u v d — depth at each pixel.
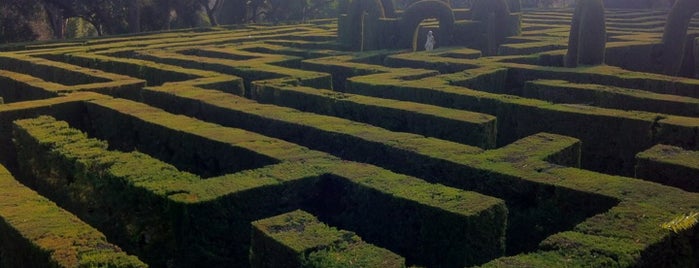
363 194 8.00
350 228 8.23
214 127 11.28
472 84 15.92
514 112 12.97
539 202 8.15
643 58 20.72
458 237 7.04
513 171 8.51
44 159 10.20
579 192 7.75
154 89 14.86
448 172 9.07
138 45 26.08
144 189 7.98
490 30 23.91
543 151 9.46
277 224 6.81
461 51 21.05
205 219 7.55
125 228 8.44
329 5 54.84
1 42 38.75
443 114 11.95
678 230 6.35
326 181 8.52
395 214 7.64
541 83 15.00
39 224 6.97
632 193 7.53
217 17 55.16
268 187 7.98
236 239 7.86
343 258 6.05
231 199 7.71
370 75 16.48
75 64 22.55
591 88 14.19
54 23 42.38
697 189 8.48
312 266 6.07
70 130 10.96
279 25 39.03
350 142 10.35
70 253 6.30
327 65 19.00
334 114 13.58
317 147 10.92
